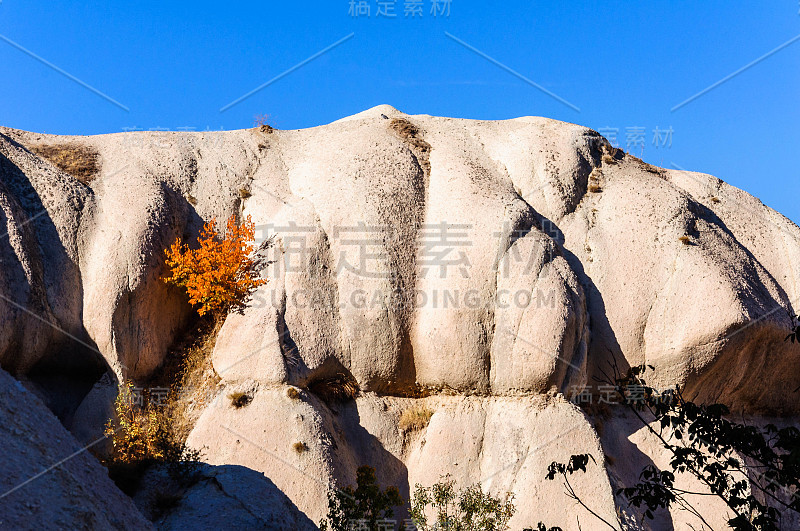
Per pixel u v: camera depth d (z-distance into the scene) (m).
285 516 12.52
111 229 17.14
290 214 18.23
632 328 17.88
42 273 16.25
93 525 8.44
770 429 8.30
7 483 8.24
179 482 13.36
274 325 16.69
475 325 16.98
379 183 18.53
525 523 15.27
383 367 17.22
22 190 16.98
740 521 7.92
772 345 18.02
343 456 15.92
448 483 15.43
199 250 17.47
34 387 15.95
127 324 16.50
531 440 16.20
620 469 16.91
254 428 15.49
